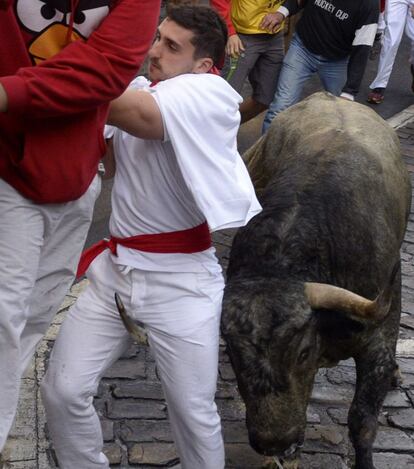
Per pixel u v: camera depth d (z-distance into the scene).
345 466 5.64
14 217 3.62
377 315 4.60
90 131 3.67
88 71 3.41
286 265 4.94
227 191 4.00
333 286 4.74
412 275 8.18
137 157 4.20
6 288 3.63
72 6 3.46
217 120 3.98
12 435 5.60
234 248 5.16
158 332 4.34
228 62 10.84
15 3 3.45
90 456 4.51
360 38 9.46
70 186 3.66
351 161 5.76
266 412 4.56
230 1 9.55
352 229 5.35
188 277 4.30
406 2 12.82
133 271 4.31
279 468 5.43
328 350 5.32
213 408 4.45
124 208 4.31
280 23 9.62
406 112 13.05
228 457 5.61
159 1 3.58
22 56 3.48
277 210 5.23
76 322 4.43
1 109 3.34
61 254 3.92
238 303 4.63
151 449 5.62
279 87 9.93
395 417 6.15
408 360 6.82
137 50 3.50
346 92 9.62
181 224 4.28
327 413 6.14
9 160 3.56
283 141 6.50
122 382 6.28
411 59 13.48
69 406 4.36
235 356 4.59
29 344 4.05
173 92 3.93
